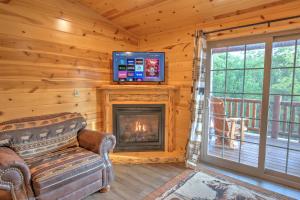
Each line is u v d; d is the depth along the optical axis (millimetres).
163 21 3172
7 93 2322
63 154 2166
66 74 2859
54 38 2693
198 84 2867
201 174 2707
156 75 3314
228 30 2705
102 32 3270
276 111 2668
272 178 2545
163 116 3268
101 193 2238
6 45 2279
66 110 2891
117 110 3209
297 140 2857
